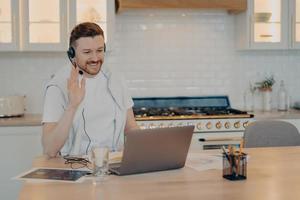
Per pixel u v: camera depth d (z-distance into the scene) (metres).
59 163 1.98
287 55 4.43
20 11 3.72
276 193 1.54
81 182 1.67
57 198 1.48
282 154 2.24
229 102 4.36
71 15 3.79
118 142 2.33
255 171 1.87
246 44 4.05
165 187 1.62
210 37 4.32
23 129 3.56
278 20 4.08
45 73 4.12
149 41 4.25
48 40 3.81
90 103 2.23
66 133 2.04
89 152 2.11
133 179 1.73
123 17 4.20
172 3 3.86
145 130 1.74
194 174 1.81
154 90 4.27
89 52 2.06
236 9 3.98
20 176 1.75
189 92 4.32
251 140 2.65
